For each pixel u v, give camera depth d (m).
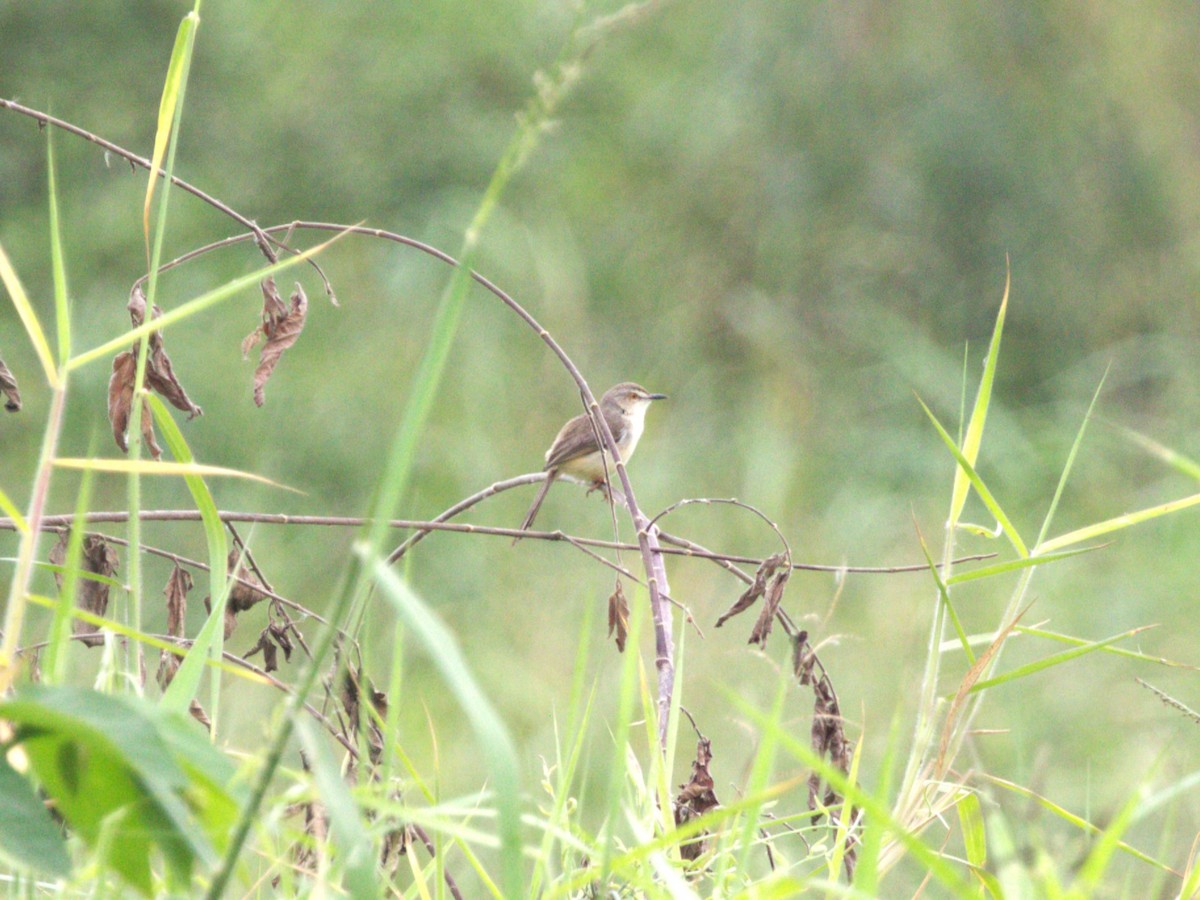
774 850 4.93
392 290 16.33
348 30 18.69
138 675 4.16
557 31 19.53
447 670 2.83
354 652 4.91
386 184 17.81
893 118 19.62
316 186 17.55
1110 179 19.27
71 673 5.05
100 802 2.74
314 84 18.11
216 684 4.21
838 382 18.22
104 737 2.55
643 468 16.06
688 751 9.88
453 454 15.09
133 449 4.28
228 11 17.42
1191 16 19.88
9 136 16.03
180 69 4.48
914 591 13.89
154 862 3.78
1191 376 17.41
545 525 14.66
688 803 4.85
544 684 11.77
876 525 15.23
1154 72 19.53
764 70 19.97
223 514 5.11
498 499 14.85
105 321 14.87
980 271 19.22
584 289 18.34
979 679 5.07
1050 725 11.06
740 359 19.06
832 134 19.62
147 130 16.69
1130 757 10.16
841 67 19.84
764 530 15.10
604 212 19.81
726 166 20.09
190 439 14.74
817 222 19.67
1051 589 13.80
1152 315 18.75
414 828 4.76
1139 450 16.89
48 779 2.75
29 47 16.16
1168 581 13.54
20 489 14.11
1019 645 12.62
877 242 19.55
